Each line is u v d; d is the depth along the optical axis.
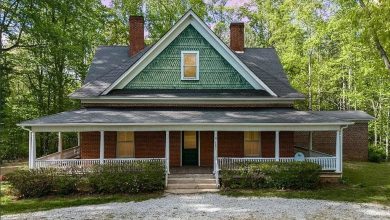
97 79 23.48
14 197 16.58
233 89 22.39
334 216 13.36
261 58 26.38
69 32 30.14
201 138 22.08
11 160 35.75
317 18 32.78
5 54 27.44
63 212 13.99
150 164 18.05
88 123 18.53
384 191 17.55
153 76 22.33
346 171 22.80
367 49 27.48
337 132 19.42
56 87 33.91
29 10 25.06
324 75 37.84
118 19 38.12
